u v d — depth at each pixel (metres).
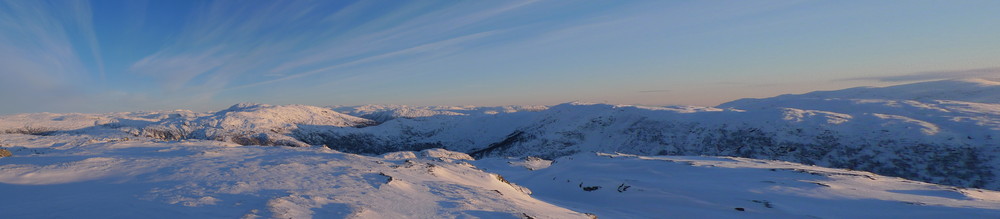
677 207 18.38
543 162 56.12
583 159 38.62
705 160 35.78
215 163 19.34
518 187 22.59
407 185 14.73
